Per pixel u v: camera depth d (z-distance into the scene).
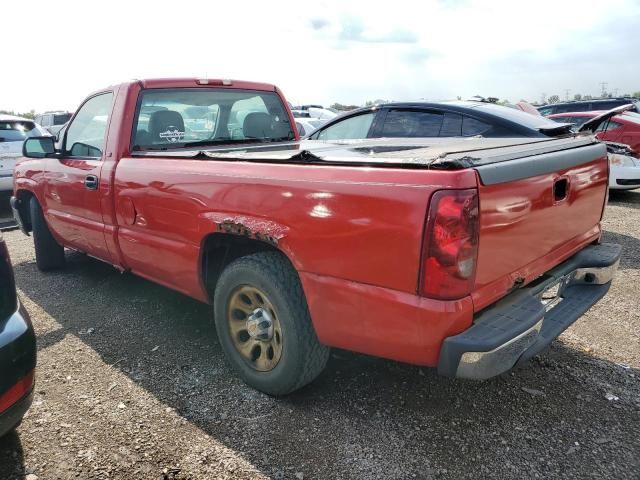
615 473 2.32
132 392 3.01
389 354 2.33
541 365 3.27
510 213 2.26
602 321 3.97
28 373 2.29
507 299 2.42
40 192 4.81
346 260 2.31
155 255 3.49
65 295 4.64
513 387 3.01
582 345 3.55
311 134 7.37
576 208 2.89
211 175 2.92
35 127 9.25
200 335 3.78
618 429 2.62
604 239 6.56
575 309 2.86
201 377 3.17
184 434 2.61
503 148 2.58
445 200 2.00
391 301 2.19
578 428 2.63
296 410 2.81
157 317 4.11
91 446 2.52
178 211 3.16
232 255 3.28
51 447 2.51
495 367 2.12
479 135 5.80
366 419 2.72
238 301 3.00
